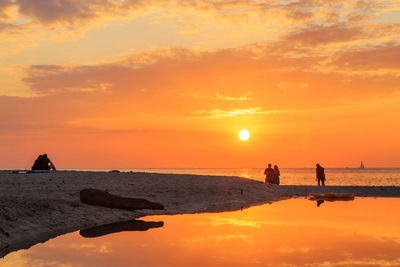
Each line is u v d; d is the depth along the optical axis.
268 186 24.31
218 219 11.74
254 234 8.85
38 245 7.85
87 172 24.86
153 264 6.12
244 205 16.19
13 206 10.49
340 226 9.98
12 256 6.87
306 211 13.75
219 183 22.00
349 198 20.14
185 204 15.48
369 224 10.33
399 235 8.66
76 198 14.43
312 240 8.06
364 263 6.11
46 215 10.56
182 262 6.25
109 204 13.09
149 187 19.08
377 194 22.25
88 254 6.92
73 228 9.99
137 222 11.20
